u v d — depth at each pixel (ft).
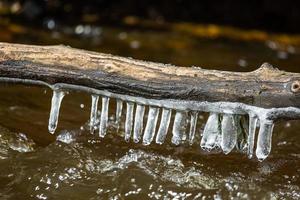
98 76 11.52
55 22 32.73
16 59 11.72
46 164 12.59
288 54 29.45
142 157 13.02
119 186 11.94
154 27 34.22
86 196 11.64
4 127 14.32
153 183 12.02
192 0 38.19
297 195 11.78
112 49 27.25
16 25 30.60
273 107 11.09
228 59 26.50
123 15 36.58
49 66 11.66
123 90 11.53
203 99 11.35
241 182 12.15
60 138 13.91
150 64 11.62
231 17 37.45
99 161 12.81
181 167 12.68
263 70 11.35
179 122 11.64
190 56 26.55
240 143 11.88
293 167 13.14
